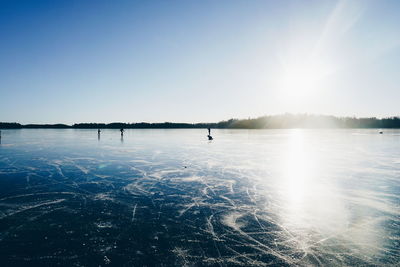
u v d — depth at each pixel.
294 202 6.23
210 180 8.61
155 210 5.66
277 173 9.80
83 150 17.97
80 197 6.62
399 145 21.70
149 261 3.57
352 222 4.97
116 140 28.78
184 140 28.98
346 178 8.83
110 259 3.62
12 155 15.16
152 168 10.90
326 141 27.16
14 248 3.93
